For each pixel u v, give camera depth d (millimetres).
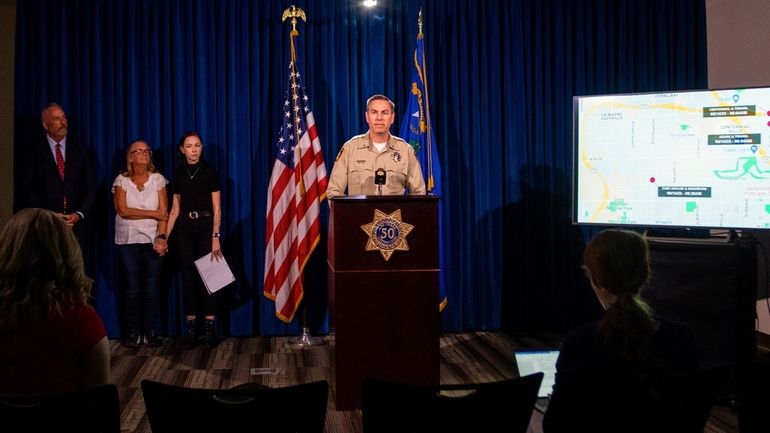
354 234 3461
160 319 5312
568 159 5586
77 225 4949
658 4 5566
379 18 5383
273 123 5344
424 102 5137
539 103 5562
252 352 4918
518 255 5582
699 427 1804
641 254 1850
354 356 3479
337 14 5363
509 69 5516
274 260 5016
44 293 1751
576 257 5605
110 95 5211
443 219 5422
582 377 1675
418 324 3494
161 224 5035
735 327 3588
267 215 5113
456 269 5531
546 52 5578
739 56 5188
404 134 5160
